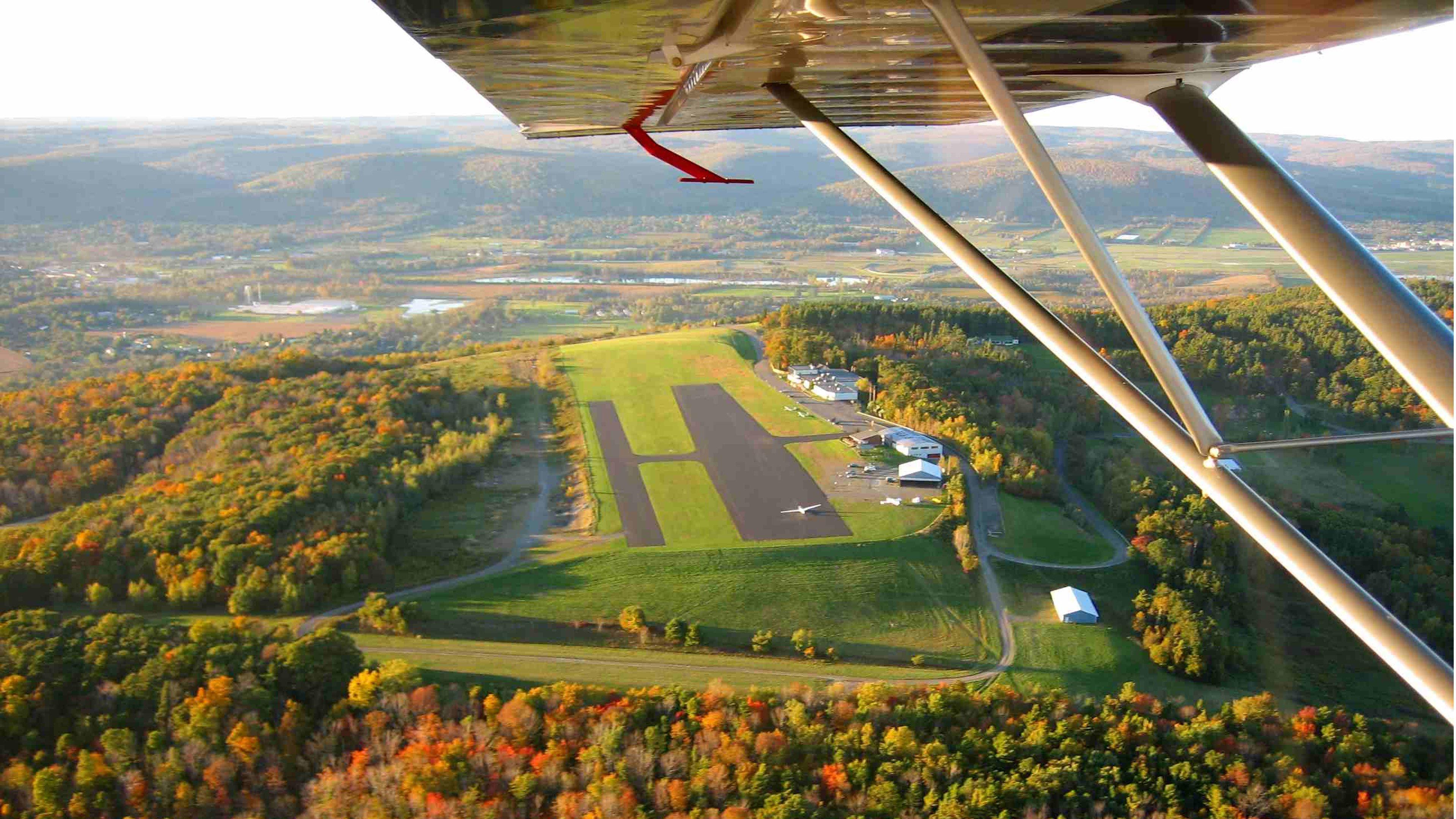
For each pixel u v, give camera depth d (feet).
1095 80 14.49
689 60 13.97
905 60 15.06
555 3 11.78
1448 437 8.92
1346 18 11.85
